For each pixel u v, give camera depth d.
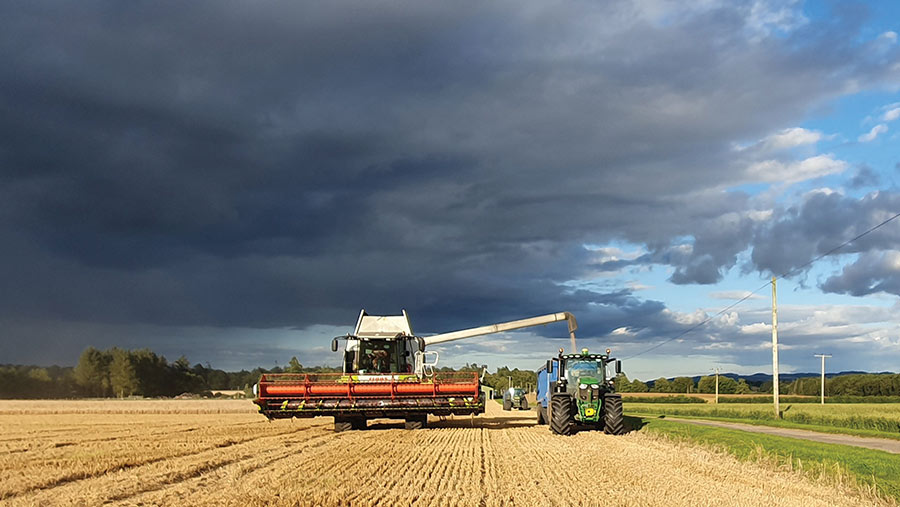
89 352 128.00
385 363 29.77
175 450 19.97
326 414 26.84
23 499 11.85
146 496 12.38
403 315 30.36
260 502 11.78
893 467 16.77
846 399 97.56
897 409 60.09
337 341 29.66
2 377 115.38
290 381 26.70
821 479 15.34
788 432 35.69
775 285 49.31
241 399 103.88
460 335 37.91
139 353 130.75
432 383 27.14
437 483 14.07
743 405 75.06
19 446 21.98
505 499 12.30
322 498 12.24
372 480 14.38
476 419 40.31
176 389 136.25
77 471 15.03
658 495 12.85
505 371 153.75
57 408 64.94
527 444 22.86
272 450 20.38
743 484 14.62
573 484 14.12
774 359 48.81
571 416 28.16
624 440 24.91
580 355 29.41
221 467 16.48
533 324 38.81
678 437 25.52
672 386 146.25
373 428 29.89
